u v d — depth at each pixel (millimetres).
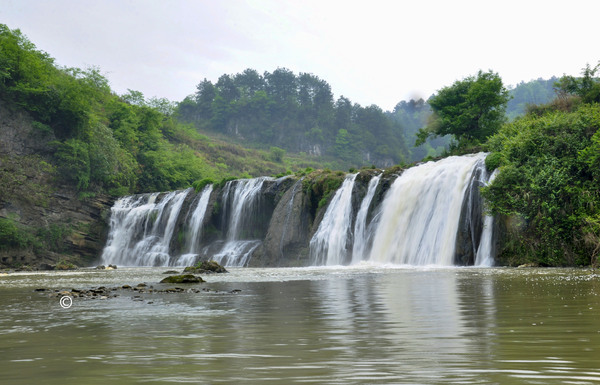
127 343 6418
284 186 55625
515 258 32031
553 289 13547
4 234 60031
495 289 13906
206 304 11805
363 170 48469
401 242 40750
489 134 60594
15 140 68125
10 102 68812
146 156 91875
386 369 4555
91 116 76438
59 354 5715
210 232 61344
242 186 60031
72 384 4203
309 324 7844
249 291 15742
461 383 3971
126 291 17219
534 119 37375
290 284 18547
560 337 6082
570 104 49094
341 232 46562
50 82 73188
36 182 67562
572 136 32812
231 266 53938
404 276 21828
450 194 38125
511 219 32469
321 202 50000
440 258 37031
